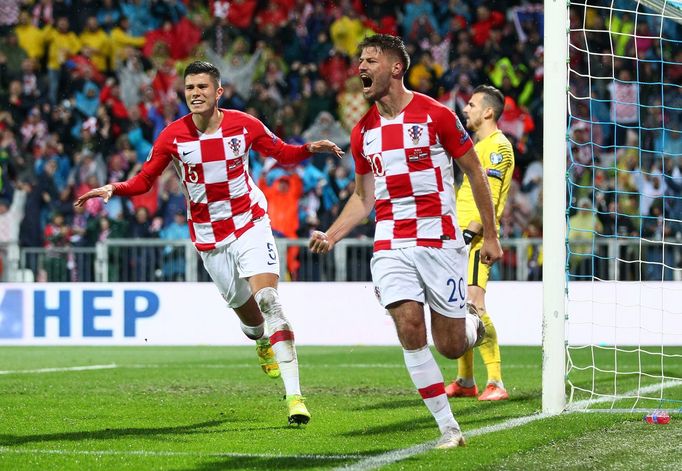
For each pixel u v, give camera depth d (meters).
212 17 60.31
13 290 46.28
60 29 59.78
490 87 24.28
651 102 56.41
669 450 16.08
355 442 17.17
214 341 45.66
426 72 57.25
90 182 54.94
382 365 34.34
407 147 16.08
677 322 41.91
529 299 43.44
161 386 27.61
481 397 23.83
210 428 19.19
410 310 16.16
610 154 54.28
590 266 45.72
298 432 18.52
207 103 20.02
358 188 17.27
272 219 51.41
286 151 21.00
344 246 46.28
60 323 46.03
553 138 20.97
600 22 57.34
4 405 23.12
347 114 56.31
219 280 21.83
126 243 46.38
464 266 16.61
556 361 21.11
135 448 16.69
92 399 24.38
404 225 16.22
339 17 59.25
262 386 27.47
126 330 45.88
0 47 59.53
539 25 57.03
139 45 60.12
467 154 16.16
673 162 54.59
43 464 15.13
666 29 57.84
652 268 46.91
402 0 59.28
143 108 57.75
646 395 24.92
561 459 15.20
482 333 18.36
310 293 45.38
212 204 20.86
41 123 57.53
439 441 16.53
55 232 52.44
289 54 59.34
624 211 51.50
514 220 52.31
